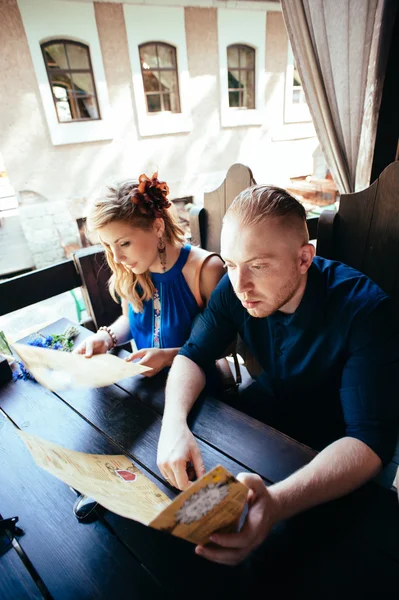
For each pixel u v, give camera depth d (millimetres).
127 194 956
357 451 603
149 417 792
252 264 645
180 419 732
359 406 664
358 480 573
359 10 1509
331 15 1555
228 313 905
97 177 4805
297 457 642
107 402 853
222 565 510
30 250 4680
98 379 882
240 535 468
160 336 1148
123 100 4605
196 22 4637
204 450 675
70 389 903
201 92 5094
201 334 926
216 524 437
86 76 4332
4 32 3709
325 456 602
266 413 1058
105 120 4562
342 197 1232
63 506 623
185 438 681
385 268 1183
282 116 5906
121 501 480
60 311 3396
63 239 4828
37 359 875
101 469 612
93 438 752
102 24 4129
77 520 596
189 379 840
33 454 516
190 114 5121
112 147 4758
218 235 1850
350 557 495
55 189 4582
